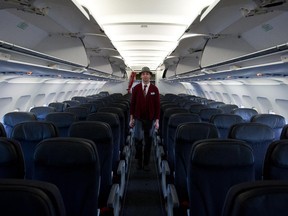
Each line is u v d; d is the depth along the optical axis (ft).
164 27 23.27
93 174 6.49
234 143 6.46
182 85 72.79
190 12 20.11
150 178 16.69
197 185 6.67
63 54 18.10
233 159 6.39
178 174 9.60
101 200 9.45
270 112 23.27
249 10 10.21
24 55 11.80
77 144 6.33
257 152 9.97
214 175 6.55
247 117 19.39
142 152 18.29
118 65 53.67
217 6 10.16
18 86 20.11
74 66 19.72
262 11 9.84
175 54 30.68
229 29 15.31
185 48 25.05
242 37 17.12
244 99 28.40
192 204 6.84
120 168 12.09
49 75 20.26
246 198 2.87
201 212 6.75
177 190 9.62
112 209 8.79
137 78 76.23
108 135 9.45
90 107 22.41
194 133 9.34
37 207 3.03
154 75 75.56
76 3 10.50
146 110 17.83
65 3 10.10
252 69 14.26
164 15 21.09
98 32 17.19
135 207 12.79
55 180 6.45
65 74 21.54
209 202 6.65
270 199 2.88
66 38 18.08
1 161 6.13
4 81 17.12
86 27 15.69
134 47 34.12
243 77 20.51
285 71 13.16
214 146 6.42
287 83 16.48
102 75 35.68
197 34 17.13
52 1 9.73
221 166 6.46
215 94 41.60
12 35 13.84
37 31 15.80
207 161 6.46
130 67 69.97
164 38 27.96
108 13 20.62
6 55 10.74
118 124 13.06
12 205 3.04
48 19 13.48
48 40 17.74
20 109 23.47
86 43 23.06
